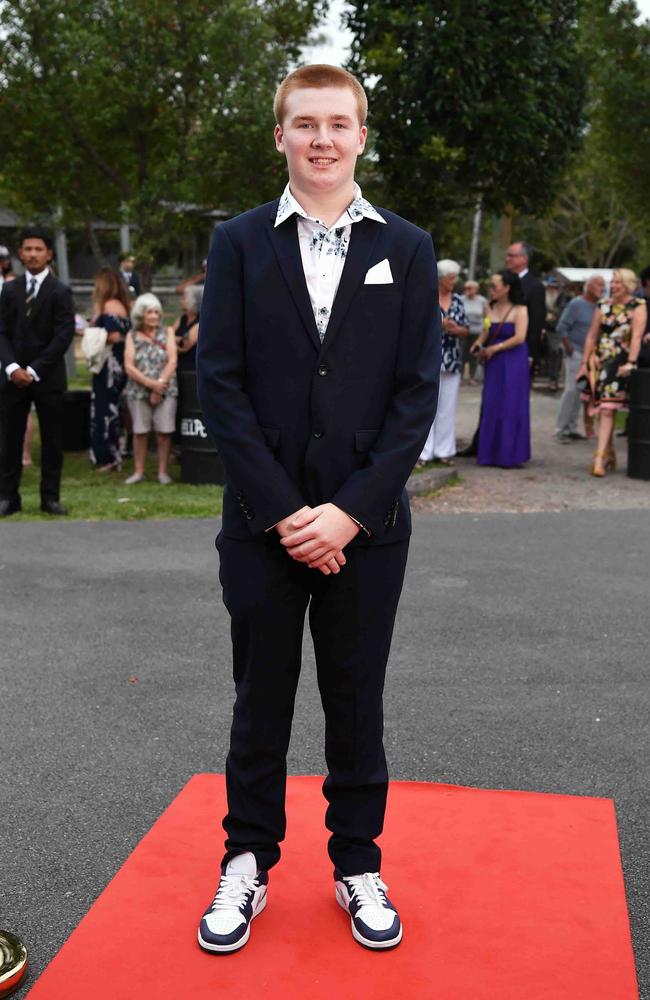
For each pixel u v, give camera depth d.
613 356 9.26
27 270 7.36
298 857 2.90
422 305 2.41
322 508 2.32
